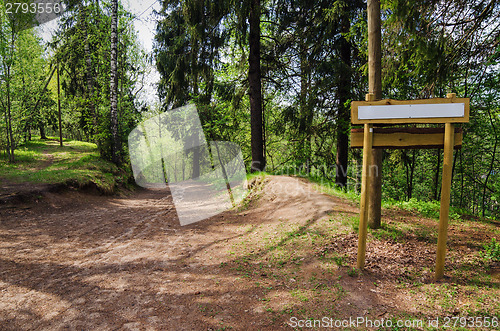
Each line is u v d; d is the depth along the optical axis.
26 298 3.34
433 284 3.40
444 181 3.47
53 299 3.32
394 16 5.48
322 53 10.61
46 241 5.64
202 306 3.13
